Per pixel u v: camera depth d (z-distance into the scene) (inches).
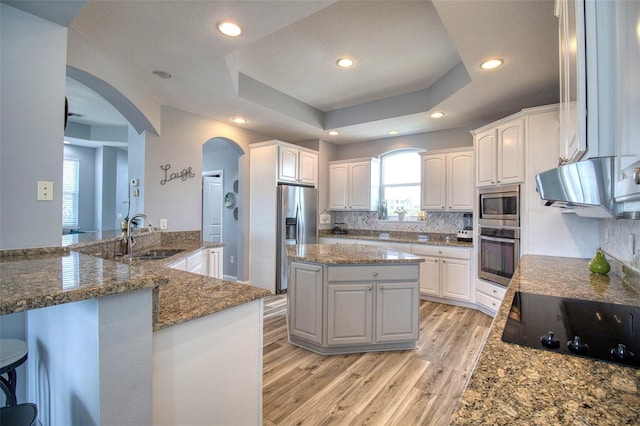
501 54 97.6
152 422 42.1
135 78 118.0
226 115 162.4
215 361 50.9
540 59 100.6
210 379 50.2
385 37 109.1
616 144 29.3
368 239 194.9
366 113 175.0
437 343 116.2
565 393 26.8
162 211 146.5
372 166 209.6
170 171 149.6
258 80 145.9
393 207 216.7
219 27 86.1
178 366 45.9
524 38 88.8
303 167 202.8
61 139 72.8
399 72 136.0
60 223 72.4
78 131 226.5
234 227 225.6
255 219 193.5
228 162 230.5
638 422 22.5
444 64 128.2
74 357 42.1
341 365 99.7
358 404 80.0
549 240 117.6
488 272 143.9
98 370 36.3
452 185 173.3
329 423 73.0
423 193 183.8
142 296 39.9
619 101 28.2
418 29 104.3
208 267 145.6
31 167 68.4
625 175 29.0
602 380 29.0
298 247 132.9
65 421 44.7
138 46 95.7
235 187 225.9
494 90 125.6
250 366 56.5
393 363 101.0
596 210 57.1
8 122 65.6
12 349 54.7
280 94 159.5
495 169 137.5
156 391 43.4
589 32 30.9
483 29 84.8
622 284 70.2
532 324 44.3
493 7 76.1
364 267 105.6
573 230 113.6
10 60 66.0
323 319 105.0
